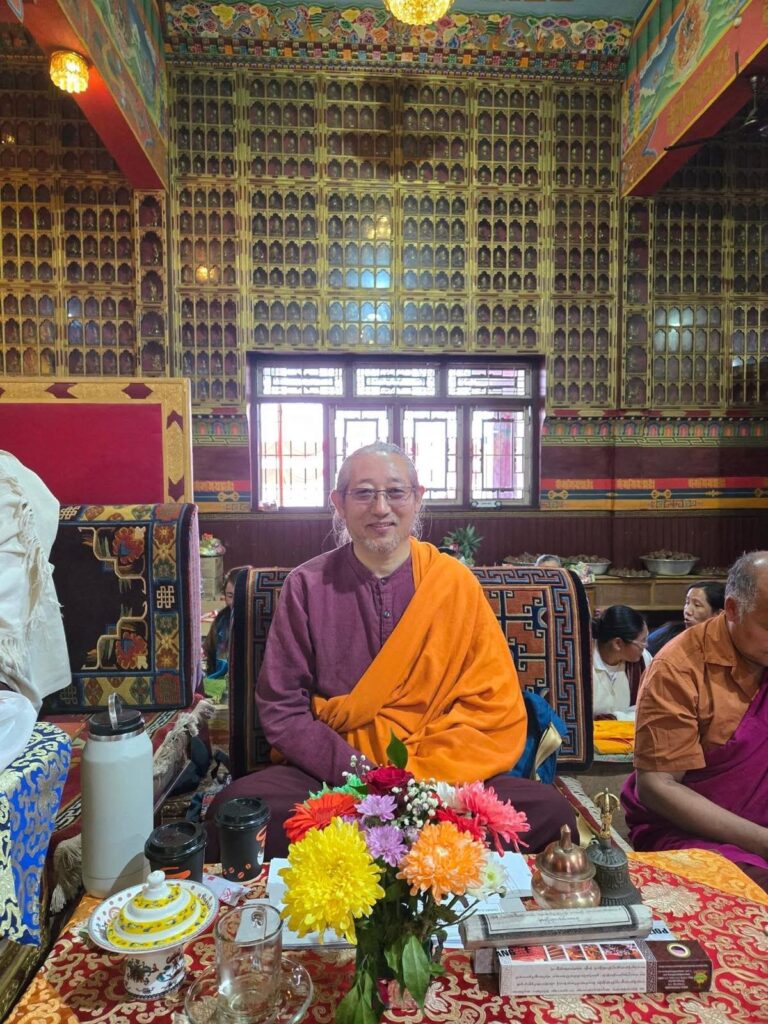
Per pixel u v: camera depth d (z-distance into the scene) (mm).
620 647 2979
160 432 2551
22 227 5715
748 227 6199
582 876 1035
